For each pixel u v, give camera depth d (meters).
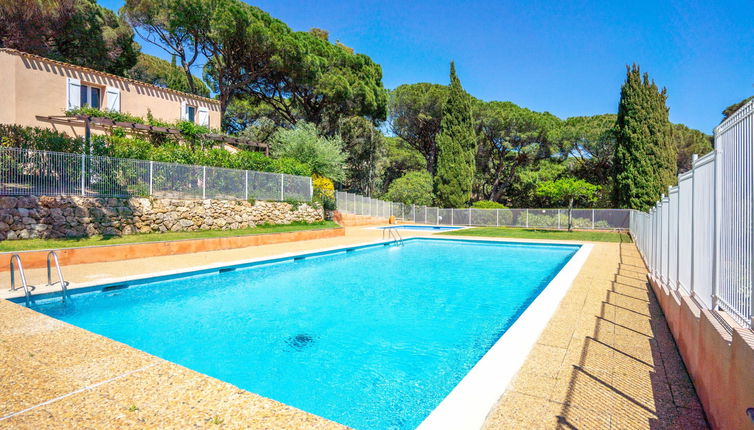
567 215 25.92
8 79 14.07
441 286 9.30
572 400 2.92
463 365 4.74
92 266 9.25
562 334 4.52
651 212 8.45
